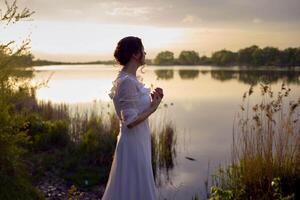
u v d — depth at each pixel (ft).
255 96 92.02
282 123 24.25
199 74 256.11
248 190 22.20
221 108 71.51
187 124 52.65
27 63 19.67
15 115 18.97
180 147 39.47
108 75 241.96
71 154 30.76
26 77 19.63
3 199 16.62
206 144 40.83
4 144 17.65
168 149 35.42
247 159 23.32
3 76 18.19
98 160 29.76
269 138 23.53
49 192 23.95
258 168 22.81
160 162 34.30
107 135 33.27
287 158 23.21
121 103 12.79
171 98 90.33
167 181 29.58
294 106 24.48
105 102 71.72
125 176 13.32
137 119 12.71
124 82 12.76
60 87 119.34
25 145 30.60
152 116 57.93
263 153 23.44
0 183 16.88
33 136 32.45
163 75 229.45
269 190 21.42
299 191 22.21
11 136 17.87
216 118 58.59
